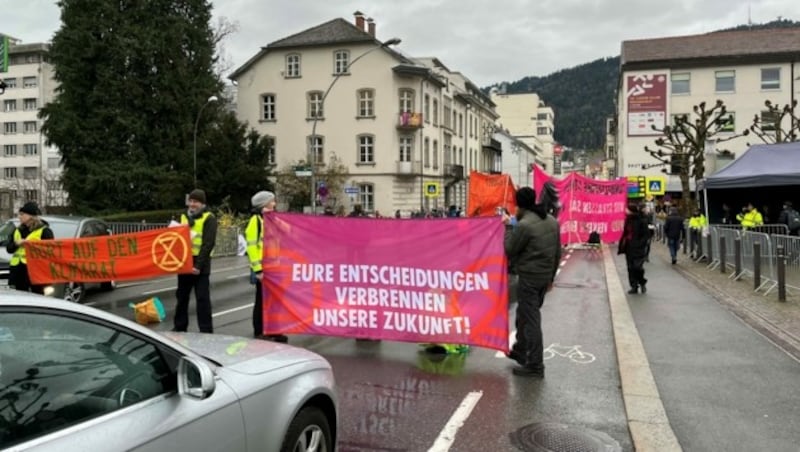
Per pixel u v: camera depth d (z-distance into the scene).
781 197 23.91
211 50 44.44
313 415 3.67
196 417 2.81
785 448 4.63
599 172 101.75
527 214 6.57
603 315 10.25
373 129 50.00
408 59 51.66
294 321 7.70
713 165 21.39
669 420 5.19
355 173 50.38
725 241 16.69
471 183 19.78
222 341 3.88
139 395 2.70
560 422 5.19
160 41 40.06
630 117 52.22
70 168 40.84
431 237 7.29
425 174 52.78
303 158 50.94
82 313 2.64
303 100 51.25
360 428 5.02
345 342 8.05
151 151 40.91
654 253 23.50
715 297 11.91
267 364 3.50
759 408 5.50
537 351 6.51
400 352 7.52
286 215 7.77
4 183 79.81
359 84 50.09
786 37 51.41
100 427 2.45
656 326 9.08
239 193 39.94
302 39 51.19
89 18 39.69
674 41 54.44
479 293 7.12
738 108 50.44
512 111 124.44
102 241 8.72
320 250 7.65
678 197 50.72
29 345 2.43
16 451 2.17
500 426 5.08
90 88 40.81
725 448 4.63
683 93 51.50
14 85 92.50
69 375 2.51
